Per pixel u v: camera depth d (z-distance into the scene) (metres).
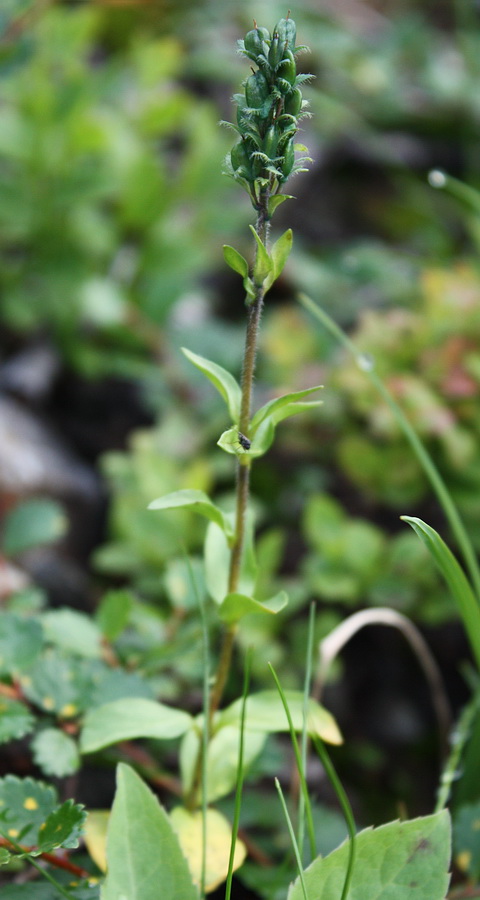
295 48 0.39
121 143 0.89
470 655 0.67
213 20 1.27
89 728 0.44
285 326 0.78
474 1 1.51
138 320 0.83
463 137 1.27
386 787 0.62
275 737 0.58
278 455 0.75
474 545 0.64
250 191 0.40
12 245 0.88
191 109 1.14
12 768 0.50
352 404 0.70
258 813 0.49
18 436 0.75
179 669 0.53
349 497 0.74
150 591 0.62
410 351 0.69
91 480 0.79
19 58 0.77
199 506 0.42
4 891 0.42
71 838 0.41
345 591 0.61
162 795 0.52
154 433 0.77
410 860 0.40
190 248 0.86
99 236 0.86
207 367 0.42
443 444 0.65
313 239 1.18
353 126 1.22
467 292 0.71
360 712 0.66
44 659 0.47
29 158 0.82
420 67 1.36
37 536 0.56
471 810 0.46
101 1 0.99
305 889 0.40
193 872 0.43
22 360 0.86
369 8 1.56
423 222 1.20
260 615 0.59
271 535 0.60
